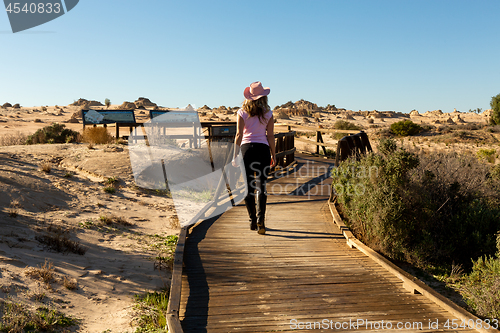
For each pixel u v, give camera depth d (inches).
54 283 162.1
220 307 134.4
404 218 232.7
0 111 3617.1
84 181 375.6
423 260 225.5
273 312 130.6
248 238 223.1
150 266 209.9
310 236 230.2
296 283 158.1
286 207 306.3
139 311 155.2
